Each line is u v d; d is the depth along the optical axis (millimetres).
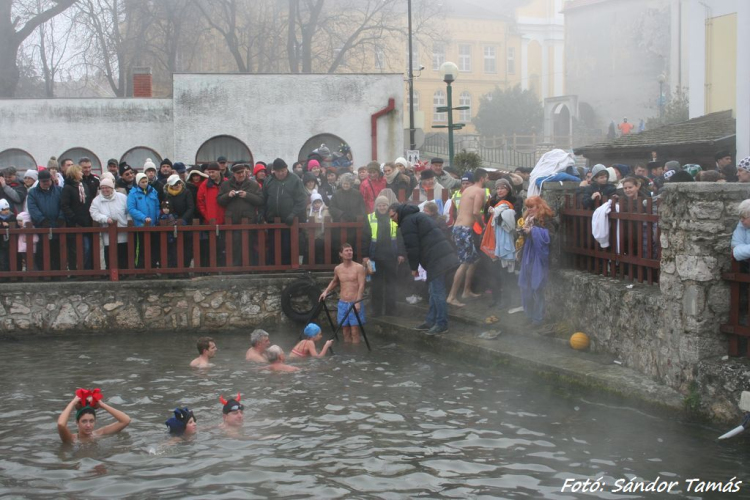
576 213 9852
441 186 13461
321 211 13320
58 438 7082
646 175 12016
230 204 12797
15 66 33469
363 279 11609
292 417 7648
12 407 8117
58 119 22453
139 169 22797
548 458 6422
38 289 12219
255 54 41875
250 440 6949
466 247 11555
